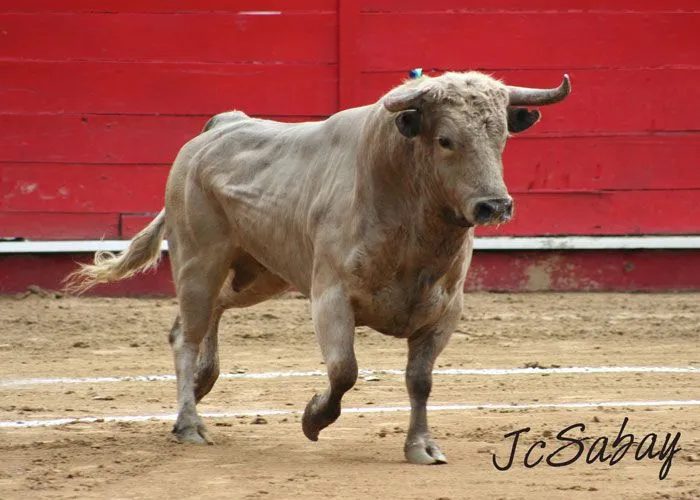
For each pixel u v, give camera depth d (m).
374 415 19.66
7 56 32.59
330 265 15.78
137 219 33.09
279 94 33.22
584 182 33.78
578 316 29.91
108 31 32.84
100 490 14.47
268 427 18.69
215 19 33.03
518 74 33.59
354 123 16.23
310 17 33.19
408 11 33.31
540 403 20.48
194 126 33.12
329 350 15.68
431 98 14.35
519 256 33.56
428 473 15.29
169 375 23.34
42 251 32.28
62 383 22.47
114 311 30.28
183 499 13.96
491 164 14.12
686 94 33.94
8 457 16.34
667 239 33.47
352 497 13.96
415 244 15.19
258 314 29.78
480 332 27.92
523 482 14.78
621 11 33.69
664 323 29.08
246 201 17.48
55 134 32.81
